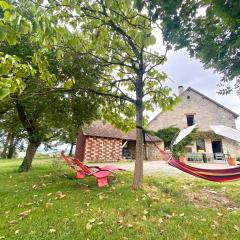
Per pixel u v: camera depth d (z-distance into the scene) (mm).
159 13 3299
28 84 5699
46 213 4523
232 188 6738
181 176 8867
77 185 7125
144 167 12883
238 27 2857
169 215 4387
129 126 8070
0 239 3471
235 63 3283
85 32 5312
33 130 10758
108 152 20266
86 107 8344
